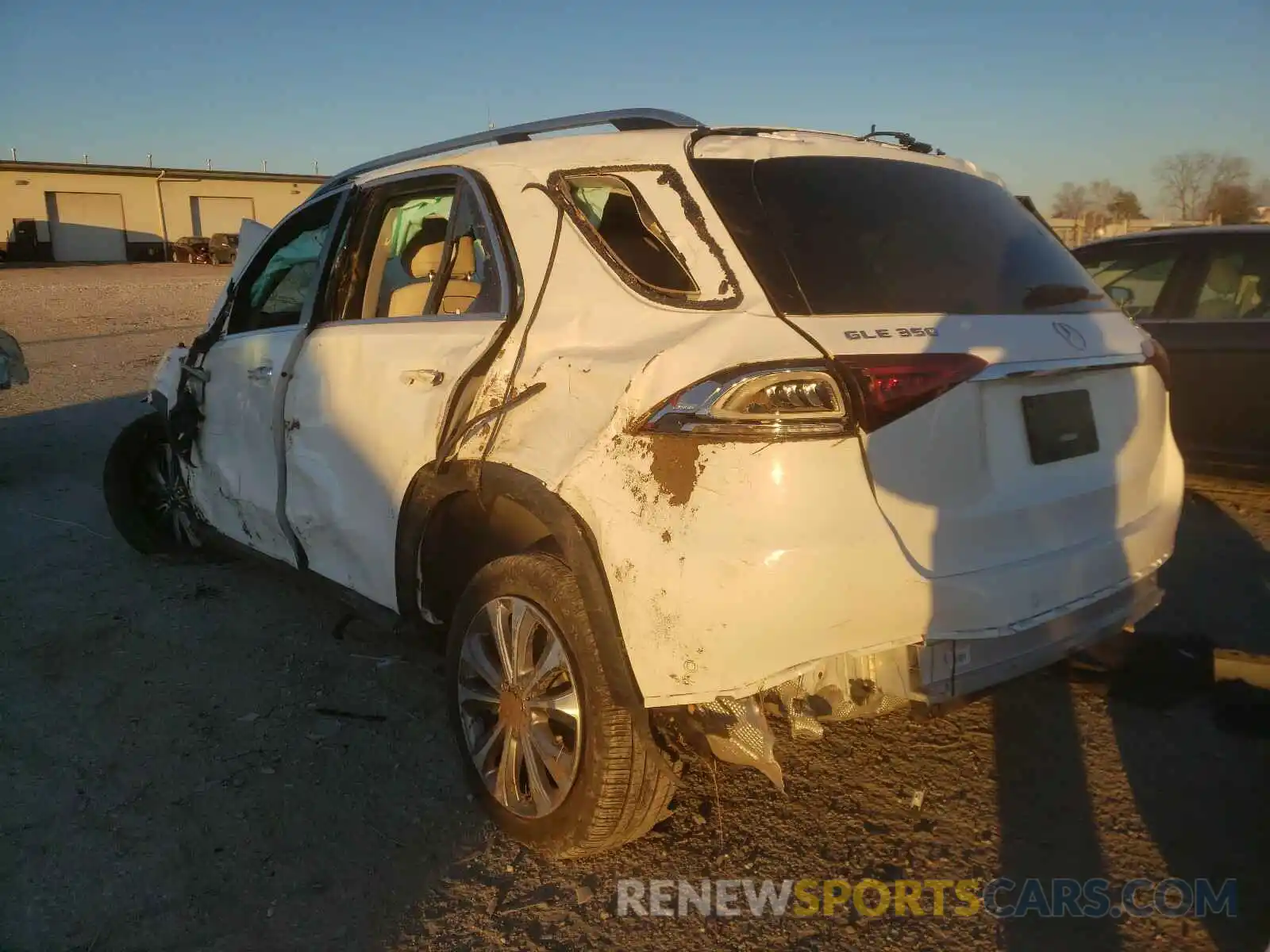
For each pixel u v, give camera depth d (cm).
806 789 321
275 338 411
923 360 246
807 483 231
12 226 4922
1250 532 566
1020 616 259
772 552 229
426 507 313
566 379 273
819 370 235
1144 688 375
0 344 757
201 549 558
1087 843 290
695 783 325
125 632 461
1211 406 611
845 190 295
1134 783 318
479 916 268
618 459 250
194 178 5325
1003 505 259
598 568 254
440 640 340
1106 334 303
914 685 248
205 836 305
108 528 629
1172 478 327
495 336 300
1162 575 497
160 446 547
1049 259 329
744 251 264
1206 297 622
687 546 235
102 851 299
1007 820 302
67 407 1055
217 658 433
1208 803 306
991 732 351
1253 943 248
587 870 285
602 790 260
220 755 352
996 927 258
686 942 256
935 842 293
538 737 279
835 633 236
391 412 330
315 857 295
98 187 5097
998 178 367
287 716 380
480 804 304
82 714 384
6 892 280
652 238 282
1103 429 294
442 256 344
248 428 426
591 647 258
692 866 286
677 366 246
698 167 282
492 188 325
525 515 311
